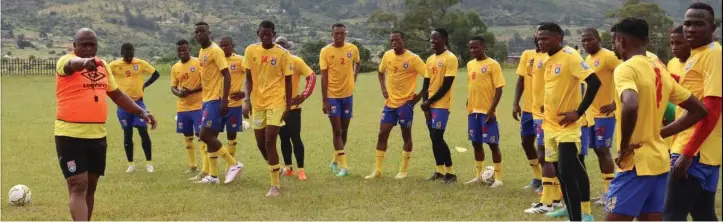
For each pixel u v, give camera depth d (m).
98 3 115.19
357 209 8.22
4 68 45.88
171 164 12.05
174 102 26.58
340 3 124.69
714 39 5.90
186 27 107.88
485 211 8.09
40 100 26.86
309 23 112.25
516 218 7.75
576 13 114.25
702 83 5.72
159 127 17.56
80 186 6.60
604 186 8.45
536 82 7.77
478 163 10.02
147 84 11.97
